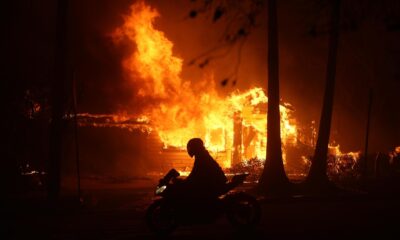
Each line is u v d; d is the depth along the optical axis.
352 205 16.66
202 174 10.94
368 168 27.45
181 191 10.81
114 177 26.06
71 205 15.48
